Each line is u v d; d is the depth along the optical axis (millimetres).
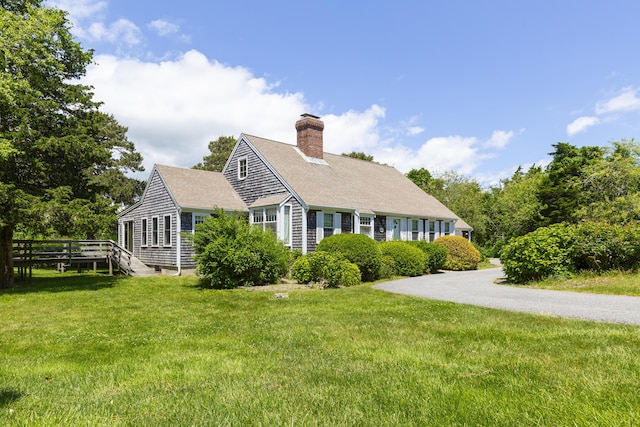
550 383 3723
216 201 20797
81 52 15984
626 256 12039
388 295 11188
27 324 8109
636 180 28750
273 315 8445
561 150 42688
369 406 3285
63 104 15977
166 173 21406
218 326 7473
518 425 2836
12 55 12789
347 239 16031
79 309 9977
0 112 13539
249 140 21891
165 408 3361
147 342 6266
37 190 14938
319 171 22422
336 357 4949
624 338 5473
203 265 14305
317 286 13883
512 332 6082
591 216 29062
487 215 41219
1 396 3762
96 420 3088
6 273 15109
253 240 14789
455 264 22000
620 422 2789
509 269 13453
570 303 8789
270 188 20312
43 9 13938
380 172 28688
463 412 3076
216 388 3867
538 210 36719
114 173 35062
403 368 4359
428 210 25750
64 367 4898
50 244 19141
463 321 7137
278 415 3115
